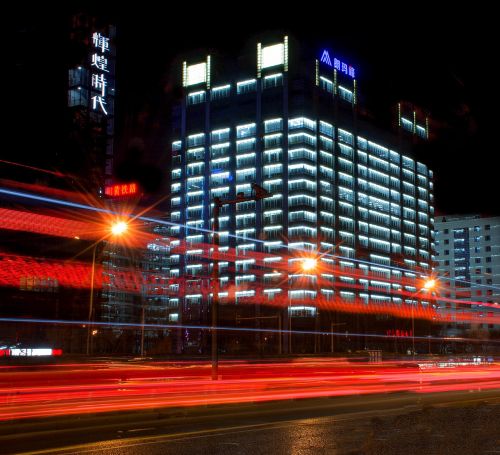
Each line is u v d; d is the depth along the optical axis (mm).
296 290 135500
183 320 148625
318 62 150875
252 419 18547
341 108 155000
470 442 12750
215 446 13102
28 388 26703
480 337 181750
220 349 127500
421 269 172875
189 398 23984
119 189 131125
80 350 80438
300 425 16828
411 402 24344
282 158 144375
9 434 15039
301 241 137875
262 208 144000
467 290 190000
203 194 153750
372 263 155000
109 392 25688
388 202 164750
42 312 78312
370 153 161375
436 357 75688
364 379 38688
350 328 143250
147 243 164500
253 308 138375
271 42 150875
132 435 14992
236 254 144875
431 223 180625
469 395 27953
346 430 15586
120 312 157875
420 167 179375
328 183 147375
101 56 121000
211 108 156750
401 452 11648
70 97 114125
